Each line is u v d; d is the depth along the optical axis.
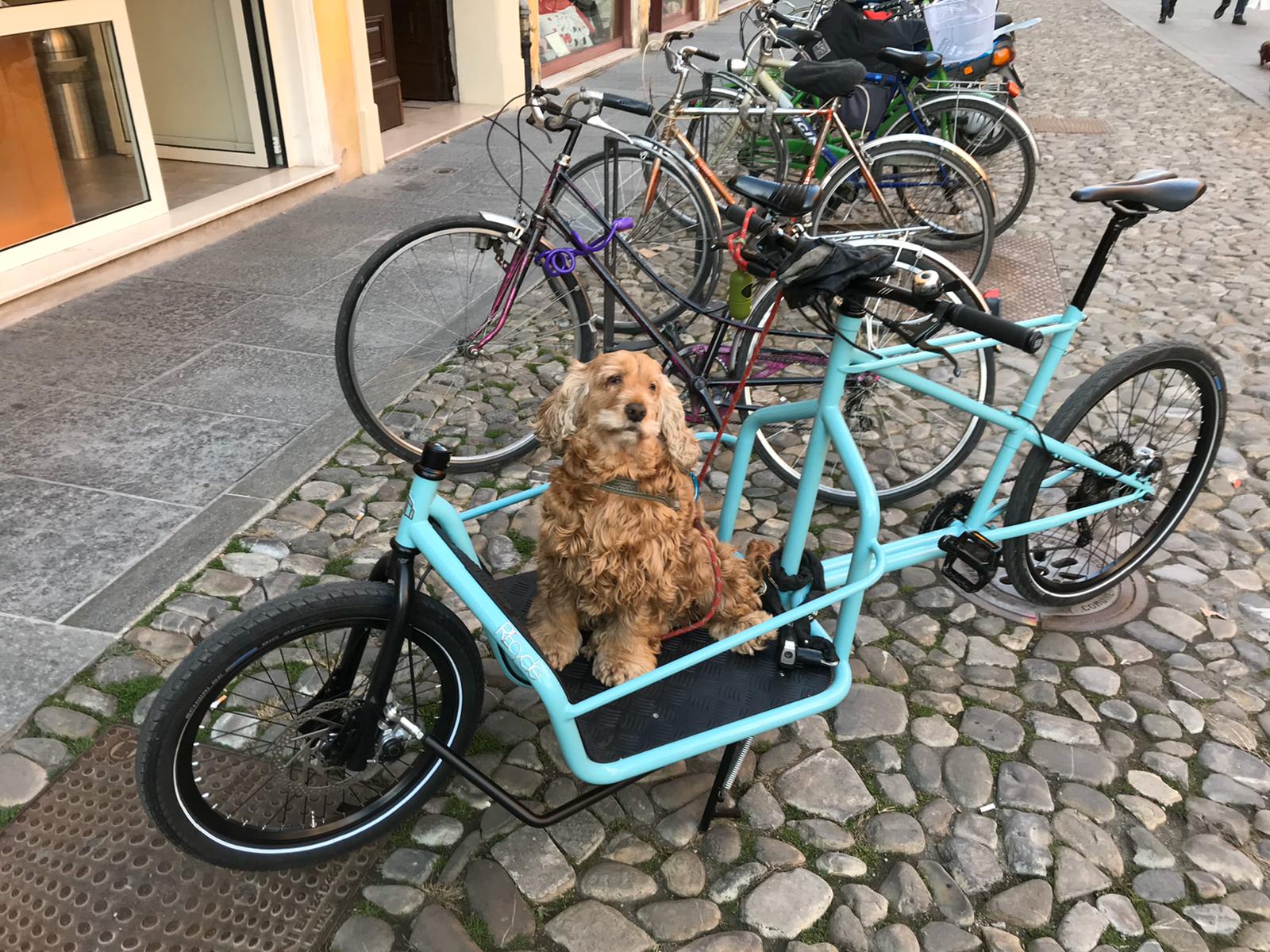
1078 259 5.77
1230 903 2.04
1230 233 6.18
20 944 1.88
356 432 3.77
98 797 2.19
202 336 4.50
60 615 2.71
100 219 5.23
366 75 6.87
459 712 2.08
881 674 2.67
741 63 4.83
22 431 3.65
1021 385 4.28
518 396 4.09
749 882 2.06
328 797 2.18
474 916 1.97
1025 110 9.88
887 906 2.02
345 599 1.80
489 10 8.77
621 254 4.45
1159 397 3.45
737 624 2.25
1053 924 1.99
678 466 2.01
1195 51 13.52
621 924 1.96
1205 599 3.00
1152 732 2.49
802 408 2.25
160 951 1.88
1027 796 2.29
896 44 5.82
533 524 3.27
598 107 3.57
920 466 3.61
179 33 6.38
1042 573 2.88
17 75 4.71
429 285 4.69
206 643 1.71
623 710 2.07
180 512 3.20
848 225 5.63
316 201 6.51
